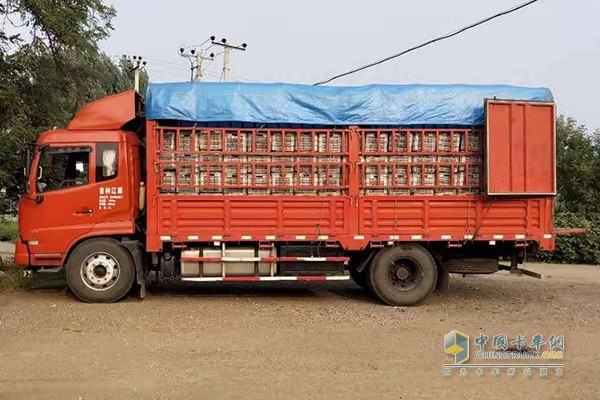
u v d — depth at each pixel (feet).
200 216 30.42
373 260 31.58
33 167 30.86
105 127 31.40
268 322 26.58
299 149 30.71
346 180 30.91
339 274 31.78
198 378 18.45
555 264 57.41
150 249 30.17
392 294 31.30
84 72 42.78
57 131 31.22
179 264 31.60
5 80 38.04
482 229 31.42
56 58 40.68
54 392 17.08
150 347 22.02
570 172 65.92
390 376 18.98
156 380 18.24
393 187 31.07
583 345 23.16
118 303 30.53
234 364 19.98
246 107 30.19
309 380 18.39
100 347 21.95
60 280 36.99
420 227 31.22
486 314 29.22
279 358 20.76
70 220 30.71
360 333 24.71
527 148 30.81
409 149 31.07
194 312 28.53
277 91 30.50
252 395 16.97
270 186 30.60
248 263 31.37
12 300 31.17
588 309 30.76
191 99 30.01
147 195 30.27
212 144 30.40
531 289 38.14
